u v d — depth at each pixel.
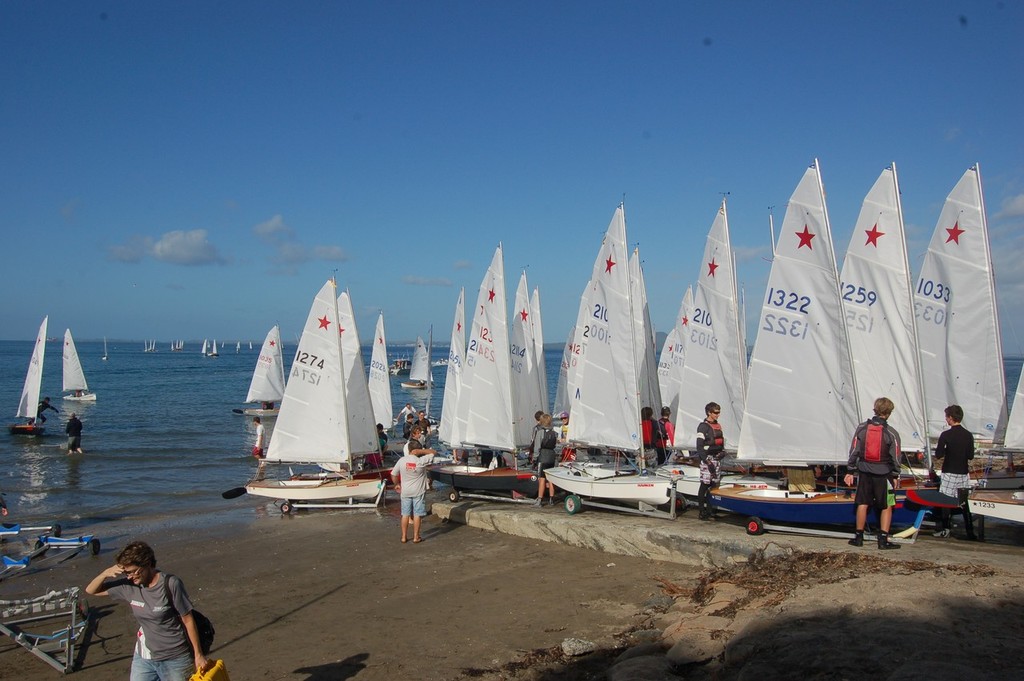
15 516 18.11
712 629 7.20
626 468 14.40
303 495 17.38
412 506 13.80
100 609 10.41
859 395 12.48
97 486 22.33
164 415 44.06
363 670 7.67
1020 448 13.59
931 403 15.12
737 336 15.11
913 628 6.11
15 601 8.35
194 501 19.95
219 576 12.05
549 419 15.41
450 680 7.25
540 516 13.39
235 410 44.12
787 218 11.54
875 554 8.67
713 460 12.12
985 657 5.48
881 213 12.34
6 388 67.12
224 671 5.62
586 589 10.02
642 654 7.18
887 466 9.09
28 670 8.24
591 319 14.37
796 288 11.41
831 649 5.92
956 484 10.11
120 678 7.98
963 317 14.82
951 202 14.94
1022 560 8.09
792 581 8.05
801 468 11.96
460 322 22.38
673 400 21.00
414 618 9.34
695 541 10.68
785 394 11.46
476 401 16.81
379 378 28.52
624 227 13.80
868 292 12.42
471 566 11.70
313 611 9.94
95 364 124.81
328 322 18.14
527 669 7.39
